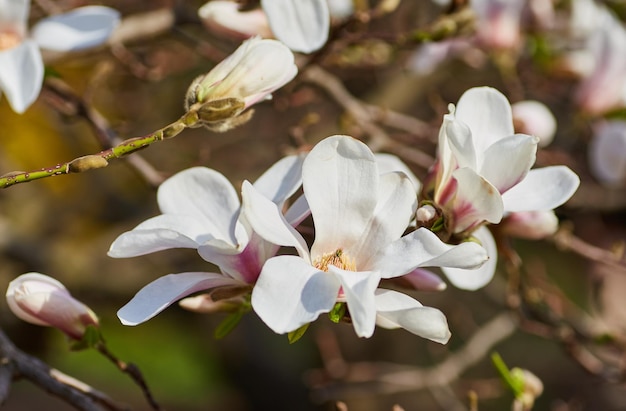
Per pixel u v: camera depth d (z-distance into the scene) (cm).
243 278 137
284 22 151
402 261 134
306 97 194
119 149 136
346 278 131
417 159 183
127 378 290
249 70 138
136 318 134
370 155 135
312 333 307
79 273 252
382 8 166
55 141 246
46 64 172
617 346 188
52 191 257
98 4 208
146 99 237
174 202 140
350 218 136
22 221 258
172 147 235
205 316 309
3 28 157
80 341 146
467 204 138
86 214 260
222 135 242
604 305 218
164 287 135
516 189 140
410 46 187
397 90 235
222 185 140
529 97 237
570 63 194
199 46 182
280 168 141
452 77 244
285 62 139
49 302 145
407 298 133
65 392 149
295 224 137
